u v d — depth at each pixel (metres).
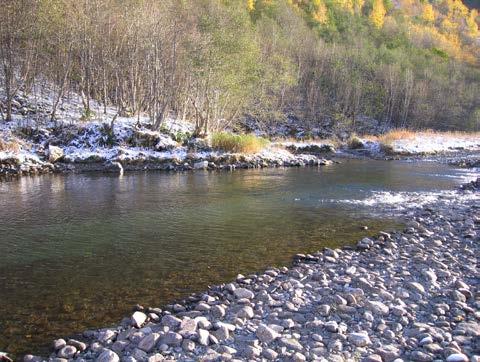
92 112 35.31
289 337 6.07
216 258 10.04
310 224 13.34
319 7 108.56
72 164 26.38
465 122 74.50
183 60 36.53
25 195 17.55
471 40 139.62
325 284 8.26
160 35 36.72
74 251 10.42
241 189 19.81
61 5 35.22
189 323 6.39
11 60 32.03
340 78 71.56
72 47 35.66
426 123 73.38
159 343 5.90
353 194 18.86
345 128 64.31
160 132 31.92
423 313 6.96
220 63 35.16
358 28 105.25
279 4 94.44
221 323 6.39
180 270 9.23
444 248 10.84
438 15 156.75
